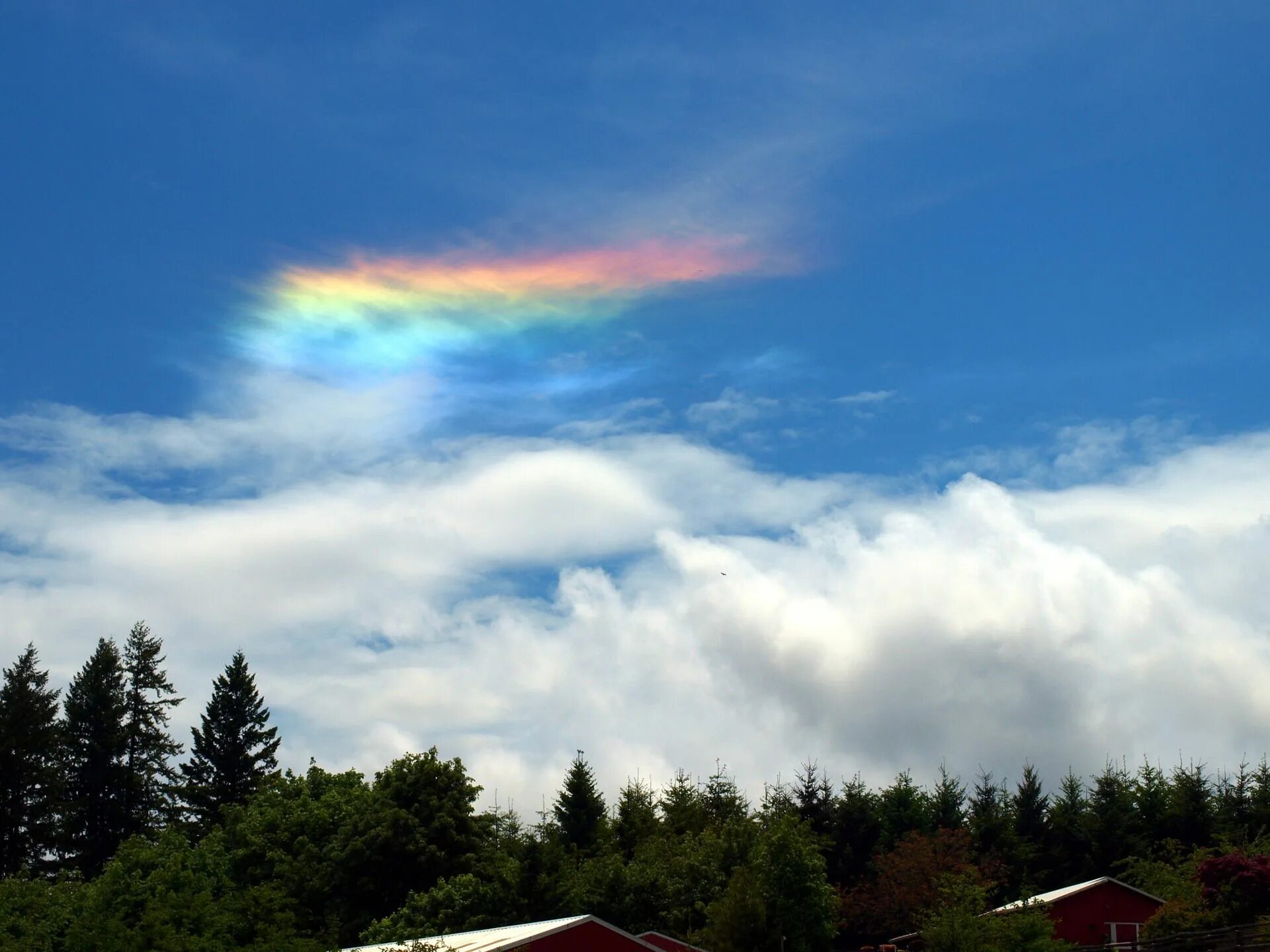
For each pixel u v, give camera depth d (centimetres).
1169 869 7062
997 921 4384
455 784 6794
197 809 9956
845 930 7875
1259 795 8444
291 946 3972
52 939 4662
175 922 4419
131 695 9756
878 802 8912
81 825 9119
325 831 6900
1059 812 8712
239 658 10544
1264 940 3925
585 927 3744
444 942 4081
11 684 8612
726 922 4772
